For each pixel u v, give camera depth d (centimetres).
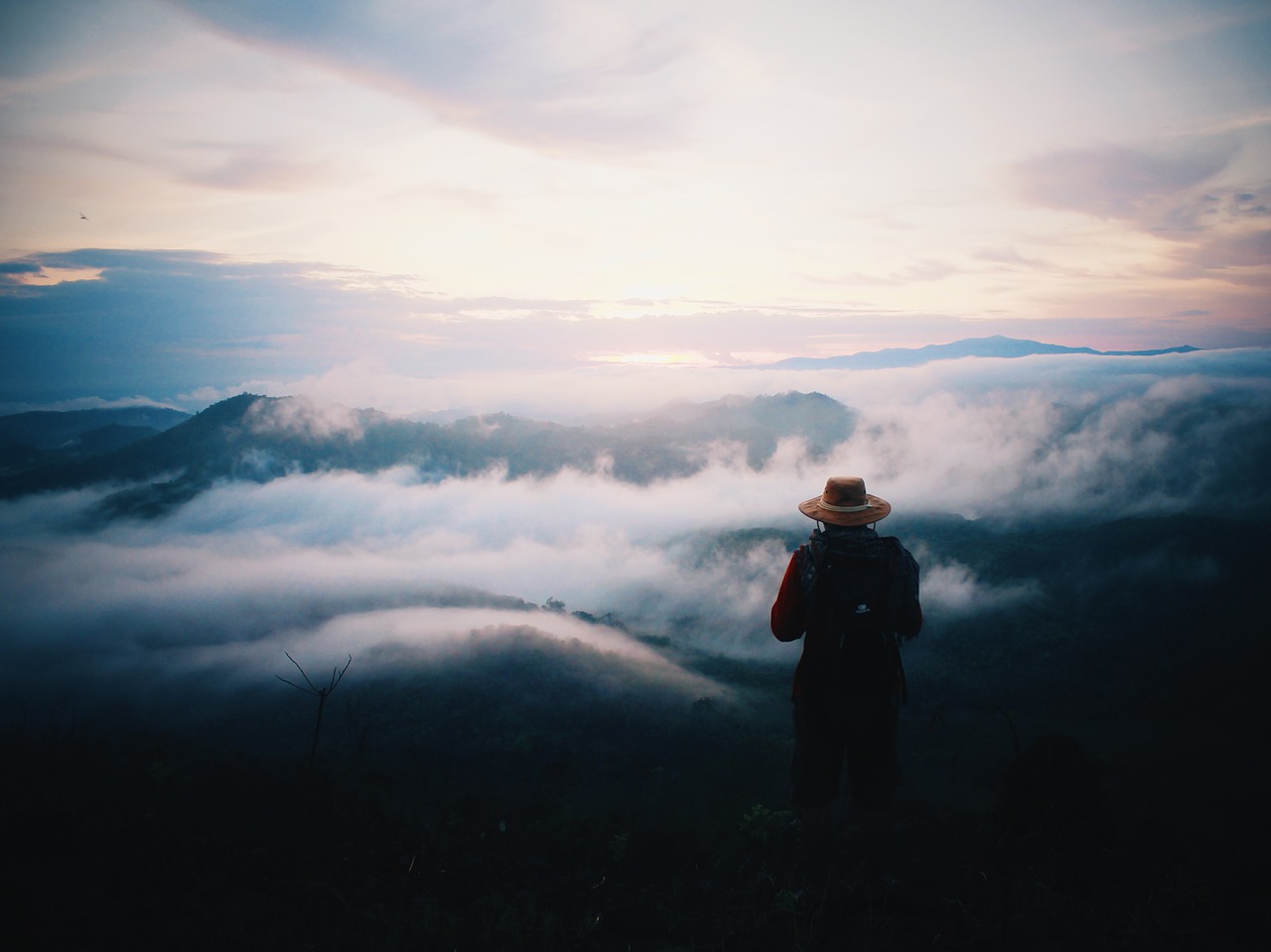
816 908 292
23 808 441
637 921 294
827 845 308
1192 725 7881
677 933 288
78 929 271
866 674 292
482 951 273
